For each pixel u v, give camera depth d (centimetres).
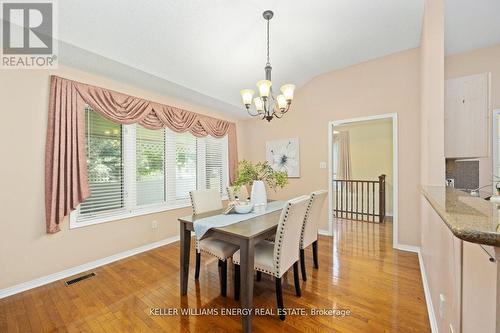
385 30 263
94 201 268
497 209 88
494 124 263
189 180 387
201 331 160
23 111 213
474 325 85
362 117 342
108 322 169
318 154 387
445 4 208
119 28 207
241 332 158
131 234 298
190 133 387
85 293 207
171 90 319
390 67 319
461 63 284
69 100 237
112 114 272
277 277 172
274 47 284
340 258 282
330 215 372
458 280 105
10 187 207
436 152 200
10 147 207
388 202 536
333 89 369
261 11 225
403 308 182
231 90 352
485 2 204
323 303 190
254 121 473
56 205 229
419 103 297
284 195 425
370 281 225
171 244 341
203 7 210
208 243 219
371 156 563
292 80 376
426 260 221
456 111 196
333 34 268
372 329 160
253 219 208
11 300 196
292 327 163
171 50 248
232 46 267
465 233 61
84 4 182
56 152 227
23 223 213
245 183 268
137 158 314
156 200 337
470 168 267
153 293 207
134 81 286
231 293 207
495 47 268
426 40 218
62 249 237
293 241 188
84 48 212
